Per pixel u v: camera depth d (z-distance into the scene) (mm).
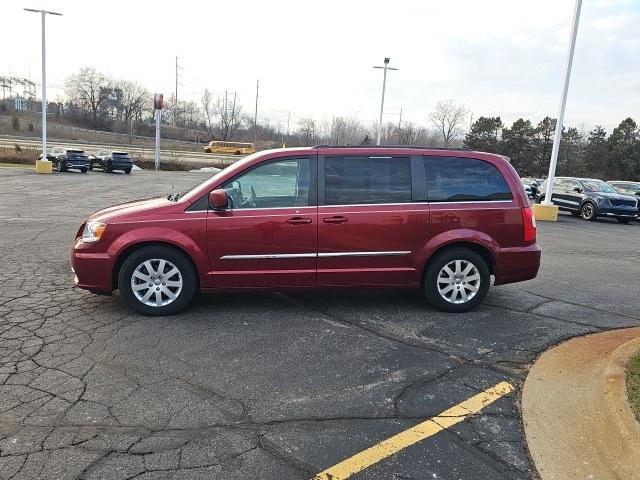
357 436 3043
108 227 4957
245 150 79062
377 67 37375
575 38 15016
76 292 5758
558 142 16734
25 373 3707
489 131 73938
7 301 5375
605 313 5664
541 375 3898
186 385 3617
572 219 19234
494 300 6051
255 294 5910
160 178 34281
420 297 5984
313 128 95125
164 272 5055
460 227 5305
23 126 85938
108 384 3584
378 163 5262
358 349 4379
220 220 5012
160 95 48875
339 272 5199
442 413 3344
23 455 2732
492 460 2832
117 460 2721
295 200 5141
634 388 3336
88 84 105500
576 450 2898
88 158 36781
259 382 3707
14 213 12812
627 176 67312
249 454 2822
